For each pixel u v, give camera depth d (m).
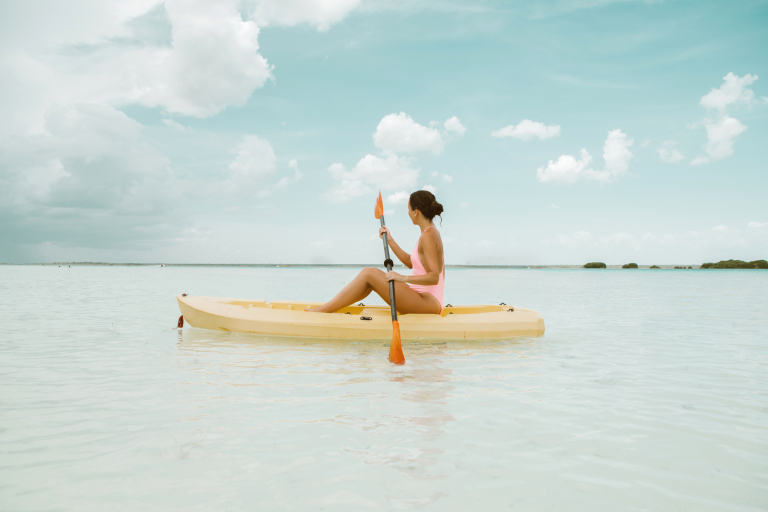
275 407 2.08
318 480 1.39
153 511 1.19
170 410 2.03
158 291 10.71
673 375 2.82
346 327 3.95
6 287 11.61
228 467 1.47
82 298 8.46
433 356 3.38
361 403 2.16
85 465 1.47
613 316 6.23
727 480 1.43
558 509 1.24
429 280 3.79
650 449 1.67
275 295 9.57
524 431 1.83
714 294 11.04
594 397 2.33
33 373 2.70
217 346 3.65
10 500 1.24
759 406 2.20
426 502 1.26
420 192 3.88
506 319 4.27
